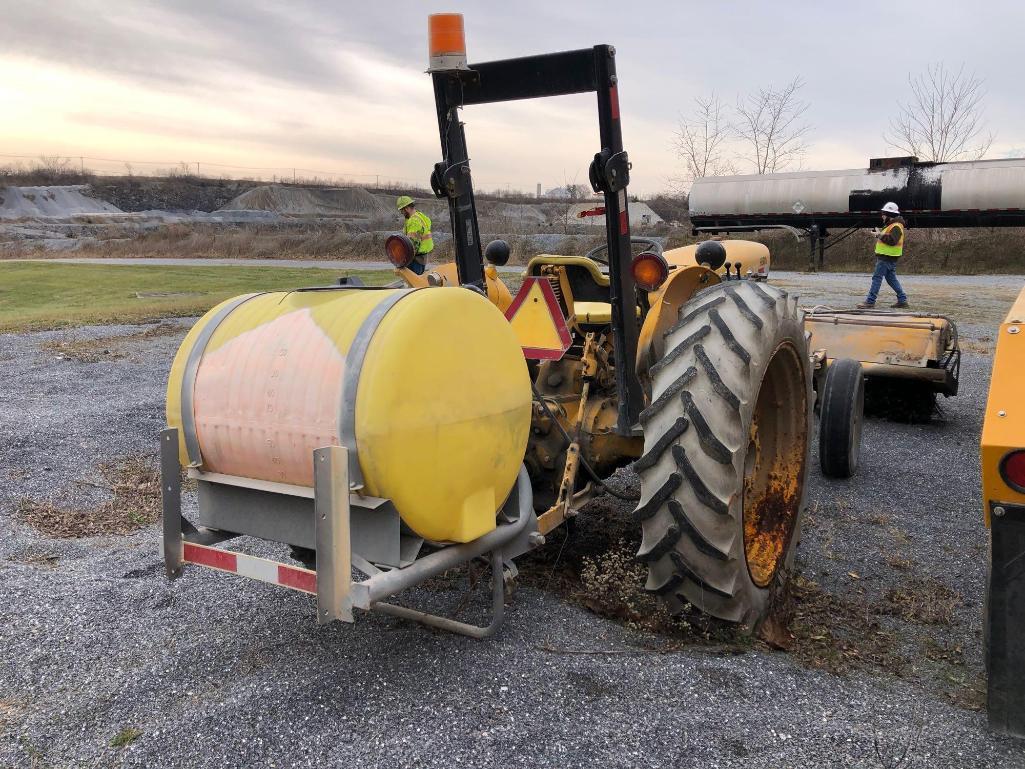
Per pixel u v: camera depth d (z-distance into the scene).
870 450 6.13
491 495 2.77
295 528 2.67
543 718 2.42
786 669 2.79
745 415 2.80
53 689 2.63
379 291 2.70
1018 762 2.25
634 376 3.39
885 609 3.43
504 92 3.30
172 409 2.81
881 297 16.34
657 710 2.47
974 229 24.30
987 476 2.18
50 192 72.94
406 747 2.28
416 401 2.45
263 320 2.78
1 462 5.47
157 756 2.27
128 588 3.40
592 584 3.39
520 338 3.55
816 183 23.09
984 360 9.78
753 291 3.20
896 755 2.28
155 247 37.56
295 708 2.47
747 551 3.40
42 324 12.84
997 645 2.27
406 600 3.31
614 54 3.12
